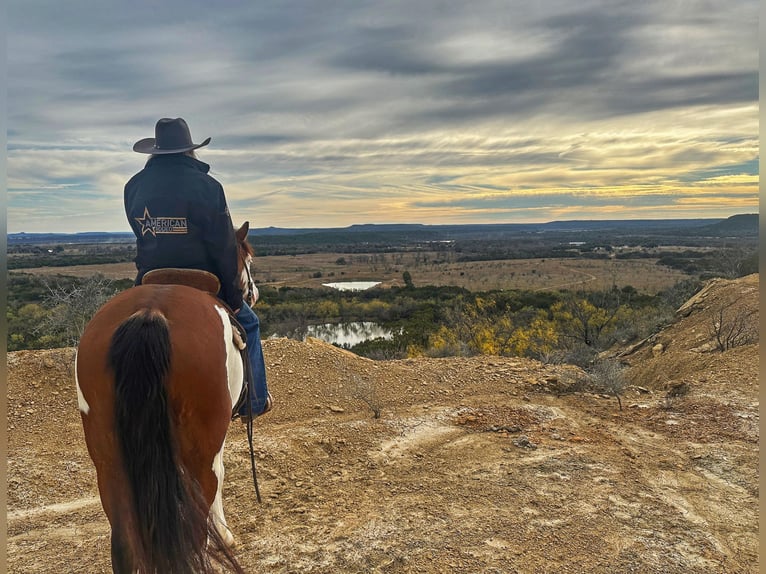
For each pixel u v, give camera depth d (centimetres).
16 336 1265
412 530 393
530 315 2427
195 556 220
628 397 745
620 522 404
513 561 357
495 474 486
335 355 816
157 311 245
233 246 333
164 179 322
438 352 1329
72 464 503
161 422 222
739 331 999
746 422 602
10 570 351
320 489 459
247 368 320
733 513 416
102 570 353
